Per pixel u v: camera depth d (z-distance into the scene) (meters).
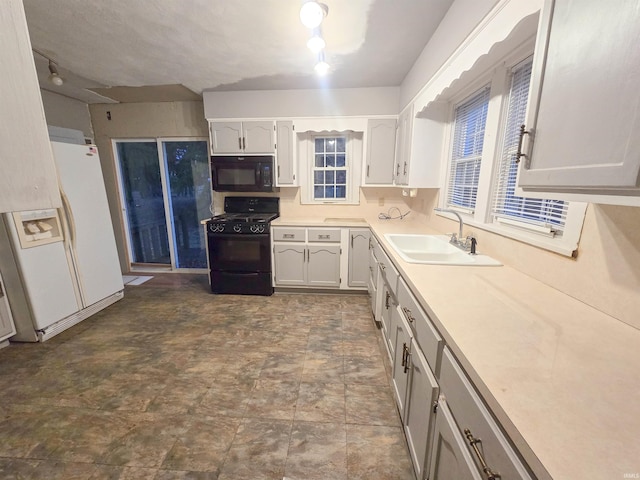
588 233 0.99
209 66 2.50
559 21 0.73
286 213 3.68
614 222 0.89
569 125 0.70
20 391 1.77
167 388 1.79
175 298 3.22
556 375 0.64
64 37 2.00
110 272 2.99
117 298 3.14
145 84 2.96
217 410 1.62
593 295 0.98
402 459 1.33
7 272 2.20
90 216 2.76
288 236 3.19
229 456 1.35
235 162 3.26
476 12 1.35
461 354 0.73
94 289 2.80
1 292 2.20
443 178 2.44
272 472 1.27
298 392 1.76
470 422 0.69
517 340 0.78
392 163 3.14
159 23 1.82
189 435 1.46
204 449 1.38
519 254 1.37
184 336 2.41
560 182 0.73
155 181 4.00
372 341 2.32
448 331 0.82
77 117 3.57
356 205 3.58
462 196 2.14
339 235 3.14
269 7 1.65
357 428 1.50
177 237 4.15
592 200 0.67
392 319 1.79
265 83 2.92
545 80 0.79
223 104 3.19
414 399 1.20
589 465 0.44
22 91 0.44
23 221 2.22
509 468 0.53
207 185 3.95
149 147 3.90
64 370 1.97
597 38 0.61
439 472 0.91
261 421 1.54
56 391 1.77
